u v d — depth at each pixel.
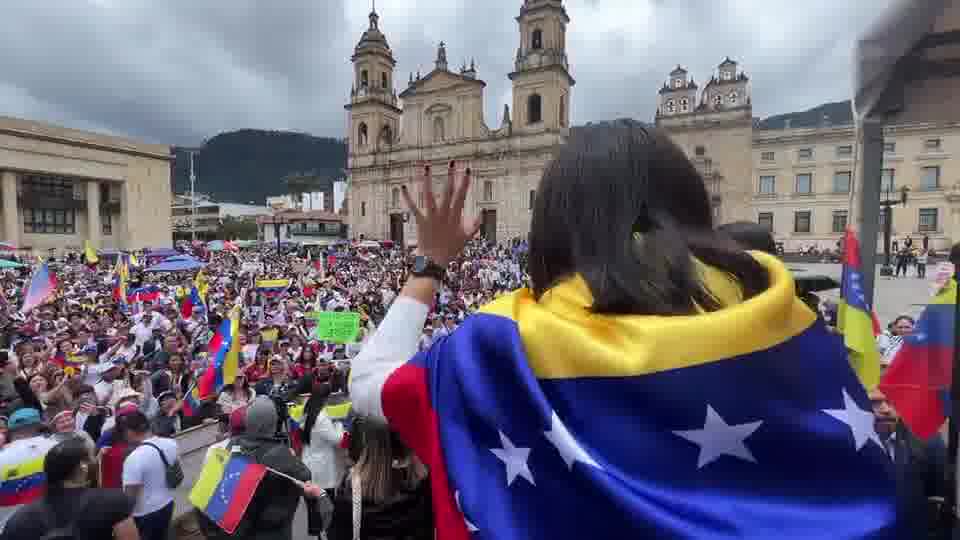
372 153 65.50
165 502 4.38
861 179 2.05
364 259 42.34
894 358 2.42
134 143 56.94
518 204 57.53
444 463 0.86
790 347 0.80
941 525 1.44
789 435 0.75
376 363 1.04
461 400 0.89
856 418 0.78
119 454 4.66
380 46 67.06
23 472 4.43
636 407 0.77
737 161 52.06
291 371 8.37
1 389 7.47
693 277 0.83
